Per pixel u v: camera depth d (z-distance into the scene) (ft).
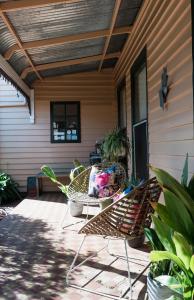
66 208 20.06
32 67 21.22
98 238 13.67
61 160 26.78
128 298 8.63
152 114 14.64
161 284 6.84
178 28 10.77
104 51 20.44
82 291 9.07
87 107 26.91
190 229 6.74
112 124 26.94
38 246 12.83
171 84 11.65
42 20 13.98
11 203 24.13
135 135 19.08
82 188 15.44
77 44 18.38
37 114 26.71
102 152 22.35
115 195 12.61
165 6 12.21
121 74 23.36
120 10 14.87
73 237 13.94
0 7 11.96
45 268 10.65
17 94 26.16
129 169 20.76
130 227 9.20
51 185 26.76
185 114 10.27
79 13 14.02
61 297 8.76
